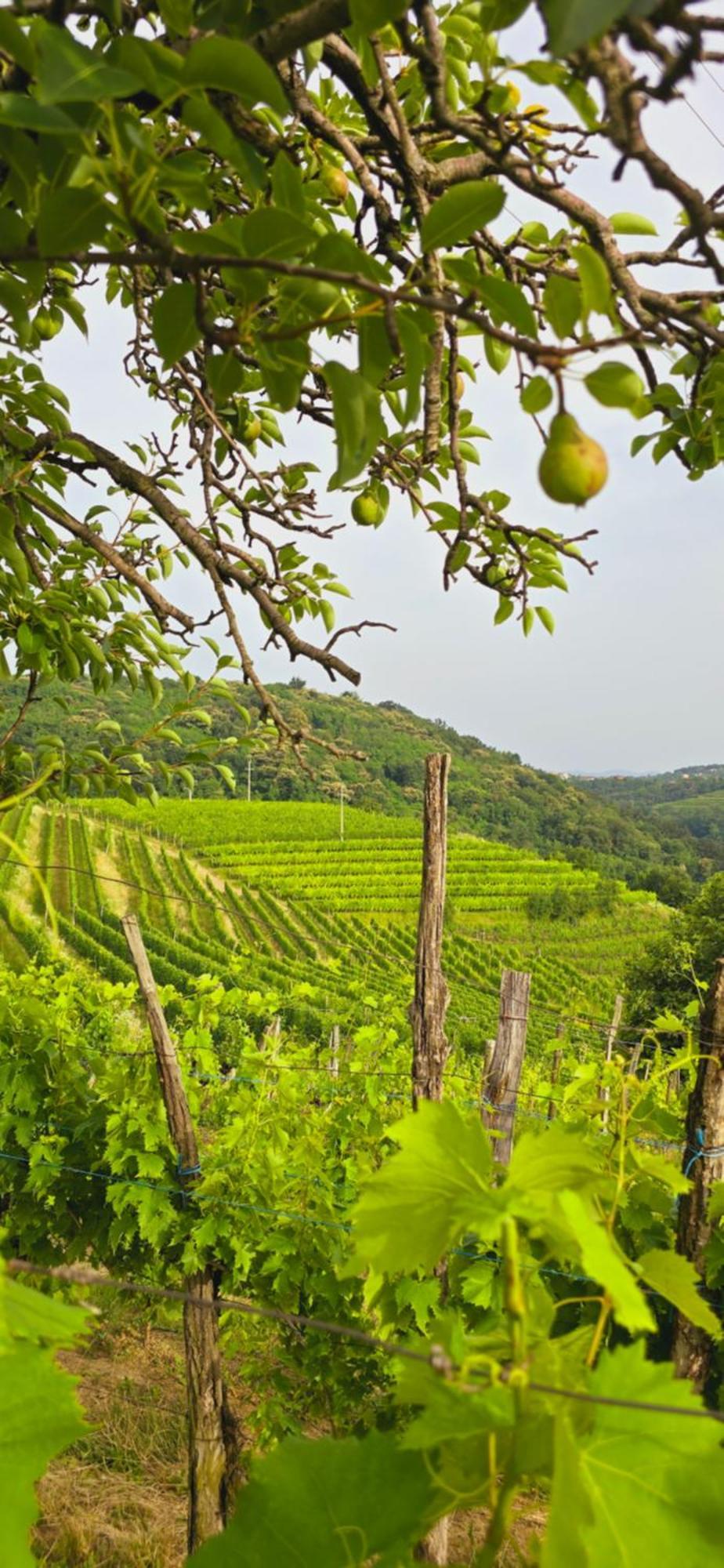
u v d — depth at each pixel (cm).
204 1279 489
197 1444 409
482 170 144
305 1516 80
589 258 95
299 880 8006
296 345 116
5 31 102
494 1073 438
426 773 355
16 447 274
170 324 117
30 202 115
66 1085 551
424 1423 78
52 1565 414
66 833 8175
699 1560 72
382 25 109
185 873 7762
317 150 196
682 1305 101
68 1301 563
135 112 138
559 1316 334
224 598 269
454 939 6912
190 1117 468
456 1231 86
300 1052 680
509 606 244
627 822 17412
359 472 111
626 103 84
